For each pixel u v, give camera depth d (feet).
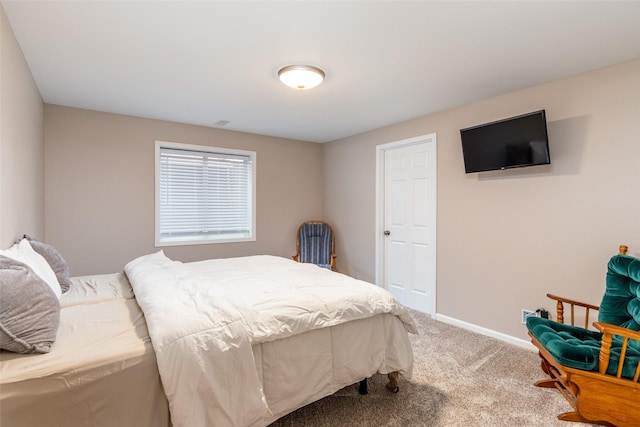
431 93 9.10
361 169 13.93
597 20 5.58
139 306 5.51
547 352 6.13
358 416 5.77
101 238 10.91
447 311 10.61
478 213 9.73
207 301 5.00
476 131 9.16
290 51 6.75
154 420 3.91
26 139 7.28
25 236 6.89
